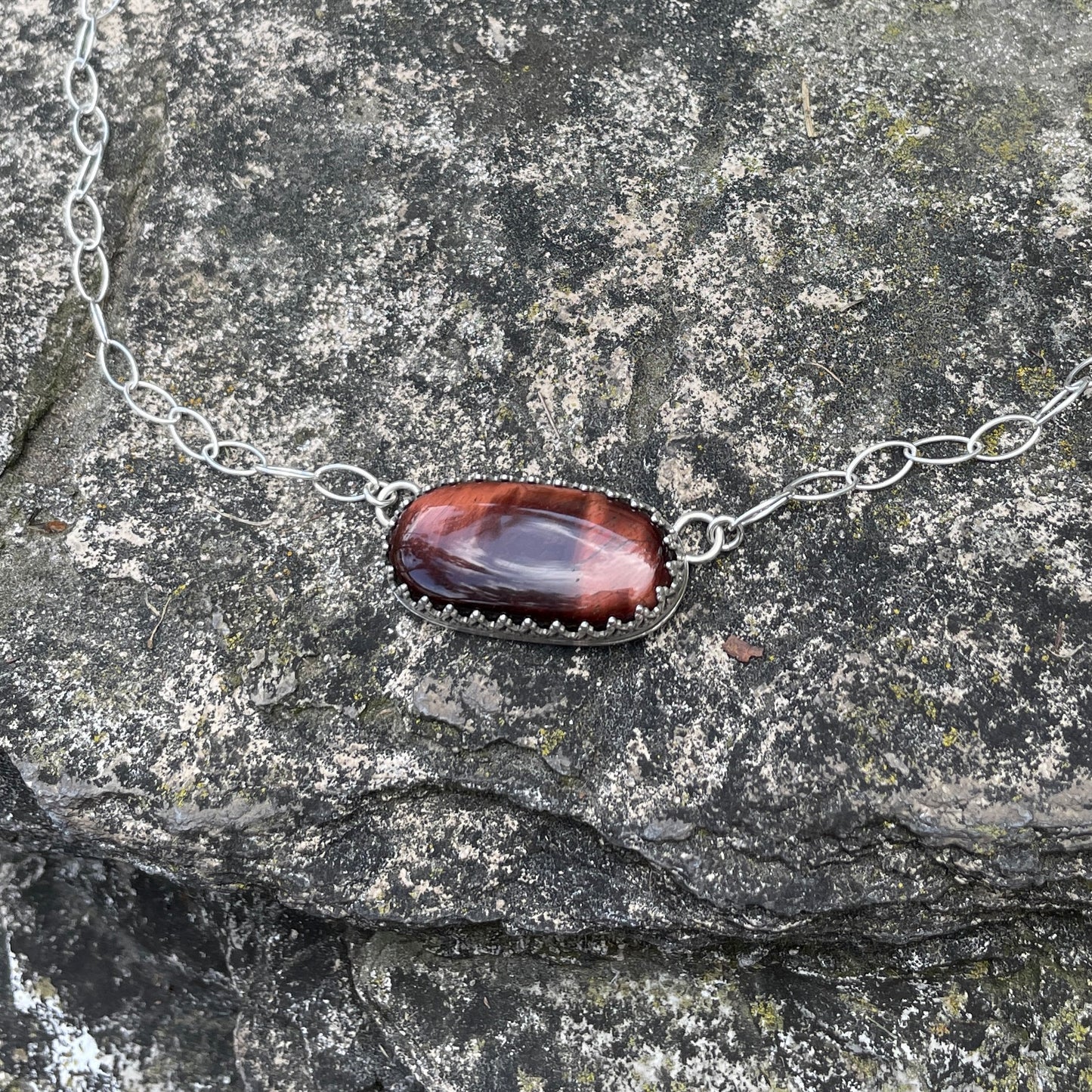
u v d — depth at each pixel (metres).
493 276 0.14
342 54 0.15
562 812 0.12
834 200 0.14
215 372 0.14
